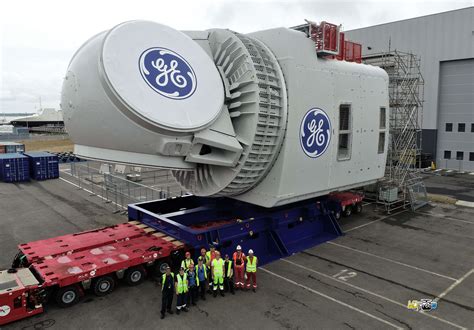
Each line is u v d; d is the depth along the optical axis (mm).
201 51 9109
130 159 8320
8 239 13320
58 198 20094
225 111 9359
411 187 18000
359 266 10914
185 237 10406
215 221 12539
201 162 8867
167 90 8008
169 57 8297
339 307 8570
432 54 28469
